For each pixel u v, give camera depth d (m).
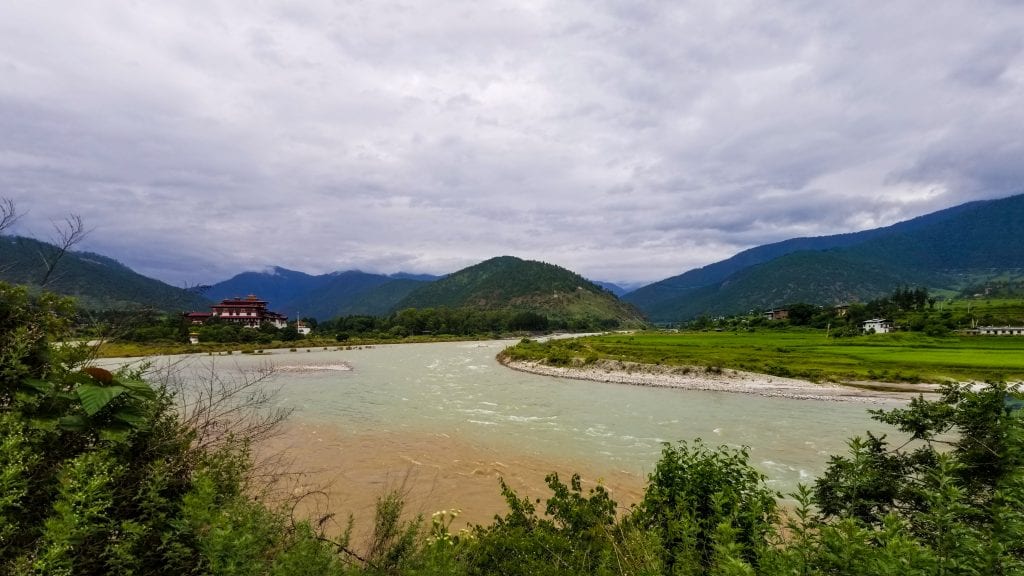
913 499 5.13
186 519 3.33
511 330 165.25
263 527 3.93
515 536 5.37
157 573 3.25
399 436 21.02
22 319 3.60
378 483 14.67
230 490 4.24
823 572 3.34
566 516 6.01
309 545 3.90
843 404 32.59
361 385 37.78
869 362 49.22
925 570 2.99
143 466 3.73
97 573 3.22
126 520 3.21
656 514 5.80
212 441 4.68
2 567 2.69
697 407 30.75
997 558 2.97
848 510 5.35
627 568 4.57
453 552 4.91
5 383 3.34
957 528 3.30
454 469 16.64
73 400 3.54
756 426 24.61
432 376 46.28
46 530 2.90
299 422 22.86
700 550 4.77
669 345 75.50
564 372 51.72
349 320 138.50
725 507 5.36
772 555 3.60
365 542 6.44
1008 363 46.19
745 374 44.88
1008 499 3.45
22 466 2.84
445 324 151.50
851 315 116.19
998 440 4.83
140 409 3.79
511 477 16.03
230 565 3.13
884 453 5.84
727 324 144.12
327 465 16.23
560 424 24.66
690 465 6.34
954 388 5.60
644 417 26.95
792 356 56.00
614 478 16.31
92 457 3.08
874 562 3.05
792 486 15.34
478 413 27.11
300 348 93.38
